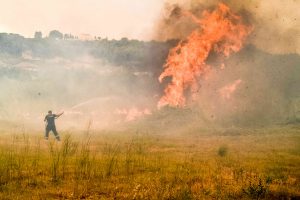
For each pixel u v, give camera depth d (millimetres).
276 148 21469
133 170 12172
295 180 11477
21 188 9195
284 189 10141
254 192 9477
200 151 19391
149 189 9453
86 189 9352
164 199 8781
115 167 12062
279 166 14211
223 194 9359
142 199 8711
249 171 12852
